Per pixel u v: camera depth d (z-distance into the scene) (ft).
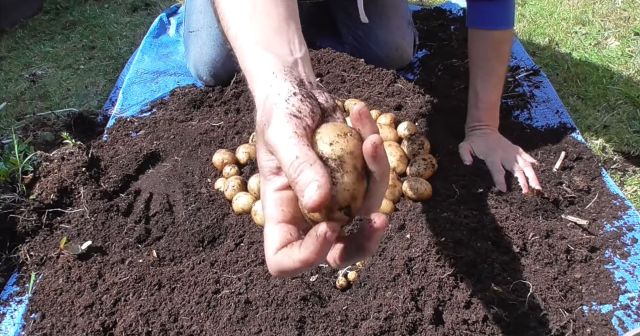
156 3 5.27
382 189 1.89
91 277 2.93
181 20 4.65
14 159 3.36
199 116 3.79
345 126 1.93
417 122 3.51
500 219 3.02
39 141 3.81
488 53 3.22
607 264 2.88
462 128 3.59
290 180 1.78
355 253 1.94
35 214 3.20
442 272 2.77
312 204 1.66
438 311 2.68
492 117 3.37
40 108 4.23
